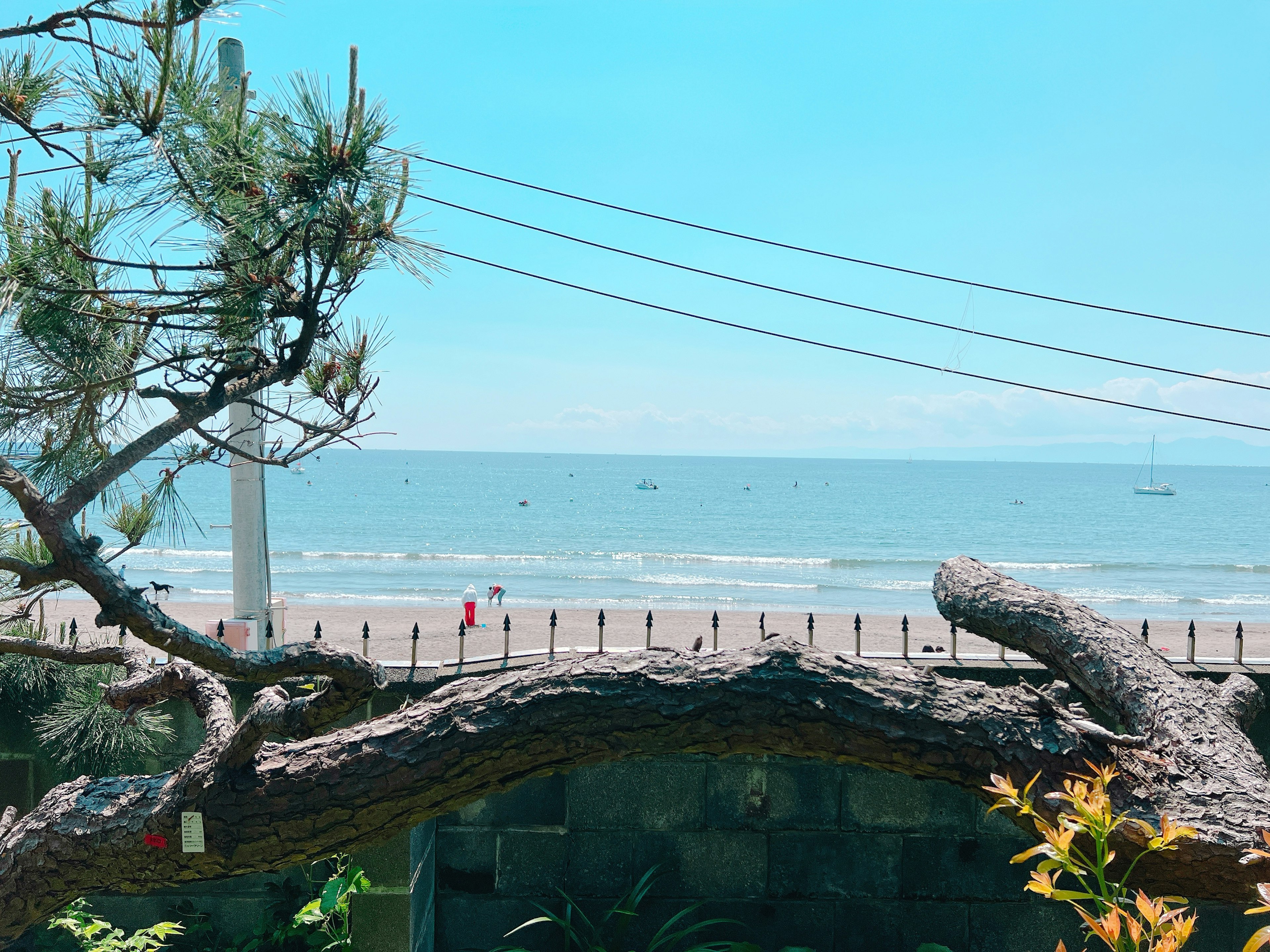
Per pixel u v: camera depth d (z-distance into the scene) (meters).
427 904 5.83
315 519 73.38
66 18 2.71
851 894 5.98
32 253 2.73
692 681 3.51
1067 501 116.00
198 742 5.73
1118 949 2.04
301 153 2.65
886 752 3.46
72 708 5.36
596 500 103.31
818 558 49.66
